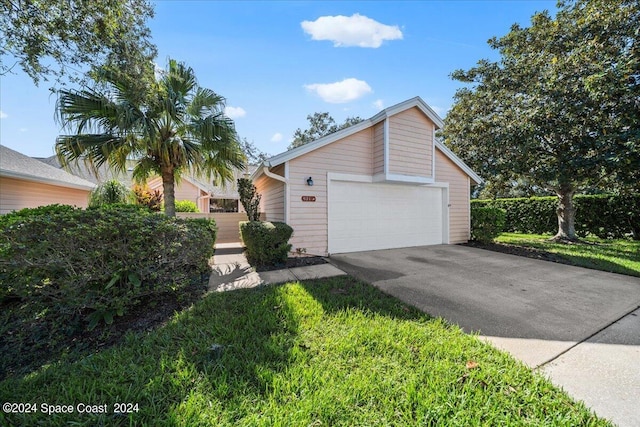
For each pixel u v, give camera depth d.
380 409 1.90
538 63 9.38
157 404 1.91
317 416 1.83
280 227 6.29
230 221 12.11
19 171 8.16
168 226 3.62
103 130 6.03
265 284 4.71
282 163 7.27
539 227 13.31
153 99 5.79
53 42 4.64
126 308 3.35
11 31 4.41
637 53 6.84
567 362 2.51
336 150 7.77
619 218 10.80
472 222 10.12
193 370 2.26
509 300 4.09
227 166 7.50
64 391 2.04
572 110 7.89
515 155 9.52
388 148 7.80
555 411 1.90
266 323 3.10
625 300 4.10
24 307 3.31
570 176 8.41
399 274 5.54
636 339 2.93
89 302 3.11
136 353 2.56
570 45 8.84
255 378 2.17
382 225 8.59
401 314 3.47
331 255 7.54
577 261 6.76
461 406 1.92
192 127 6.48
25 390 2.09
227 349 2.57
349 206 8.03
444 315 3.53
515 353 2.65
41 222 3.02
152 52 5.38
